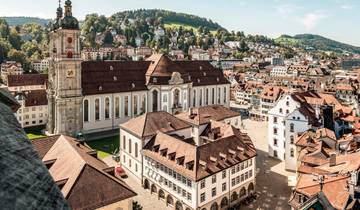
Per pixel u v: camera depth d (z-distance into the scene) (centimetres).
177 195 6756
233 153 7119
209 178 6512
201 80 15262
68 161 4959
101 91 11925
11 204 661
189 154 6719
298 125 8712
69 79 11144
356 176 4581
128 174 8438
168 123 8444
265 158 9894
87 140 11212
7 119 1058
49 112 11669
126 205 4641
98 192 4444
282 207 7000
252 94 18238
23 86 16150
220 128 8769
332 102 12238
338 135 9944
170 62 14038
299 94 12081
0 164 759
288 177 7925
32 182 752
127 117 12769
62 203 743
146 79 13325
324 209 3134
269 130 9900
